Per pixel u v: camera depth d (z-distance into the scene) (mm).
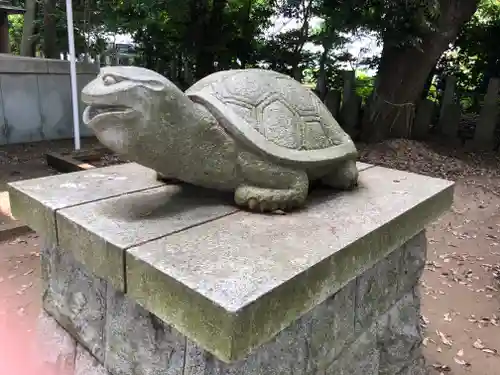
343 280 1211
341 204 1541
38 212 1464
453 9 5238
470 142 5965
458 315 2408
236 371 1048
